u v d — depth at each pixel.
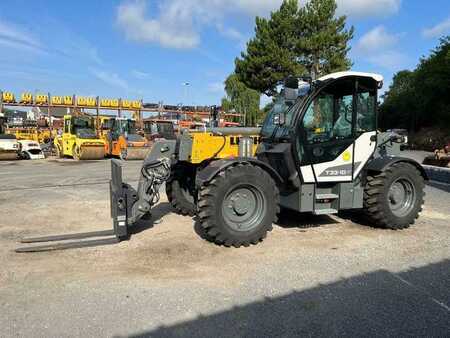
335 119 5.50
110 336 2.92
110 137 20.95
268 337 2.92
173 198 6.63
